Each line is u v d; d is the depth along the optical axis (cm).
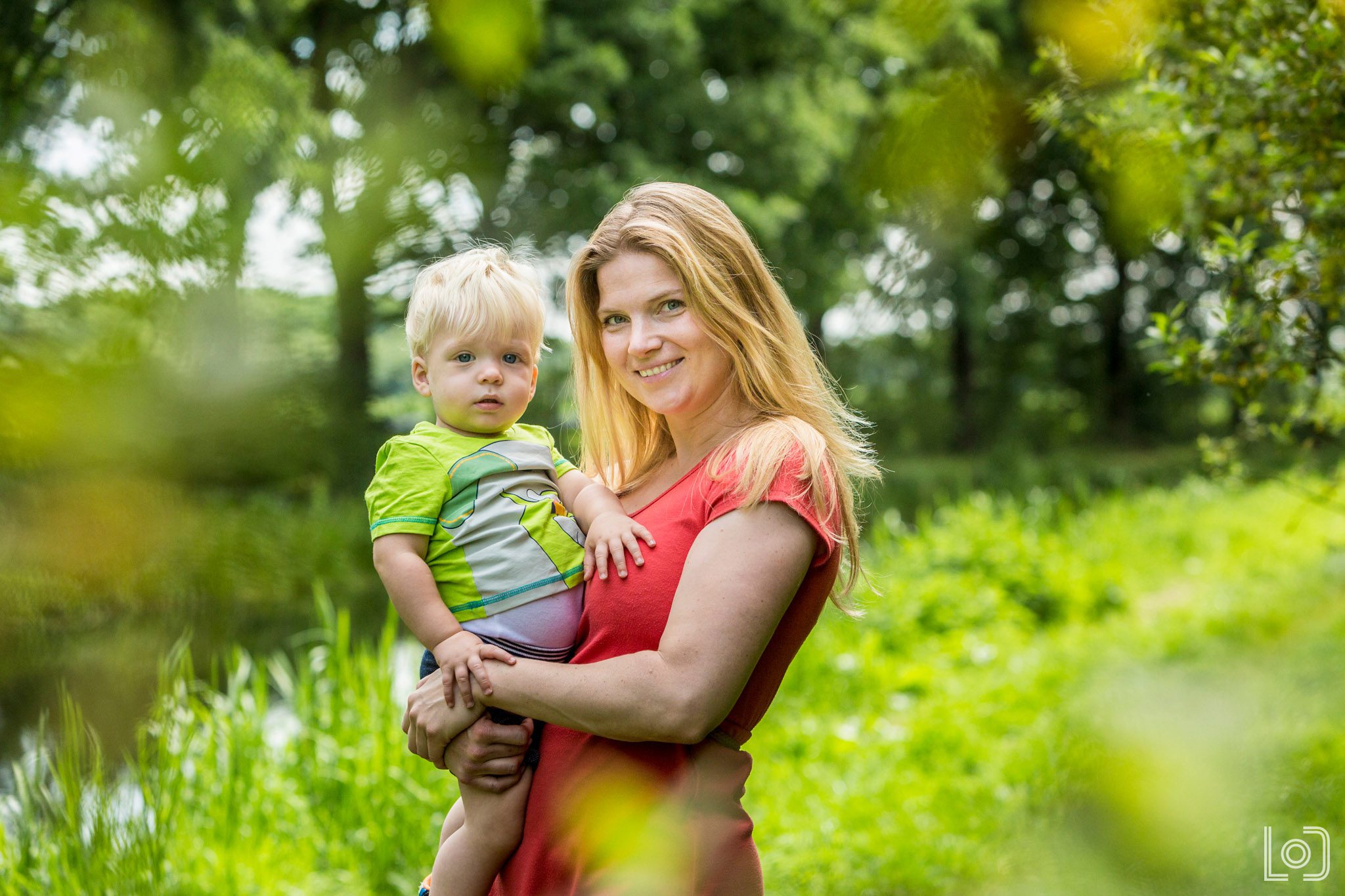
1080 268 2259
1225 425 2459
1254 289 277
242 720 483
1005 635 771
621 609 169
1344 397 354
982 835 383
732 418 183
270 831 447
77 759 400
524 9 81
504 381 193
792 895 390
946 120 84
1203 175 251
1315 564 834
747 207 1407
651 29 1352
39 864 378
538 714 161
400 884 414
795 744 559
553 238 1119
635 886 156
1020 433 2641
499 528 182
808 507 162
